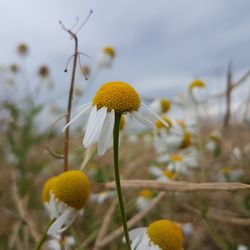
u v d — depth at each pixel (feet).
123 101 0.16
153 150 0.58
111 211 0.33
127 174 0.46
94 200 0.39
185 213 0.37
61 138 0.62
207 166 0.43
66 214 0.20
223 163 0.43
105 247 0.34
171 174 0.39
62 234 0.25
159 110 0.43
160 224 0.17
